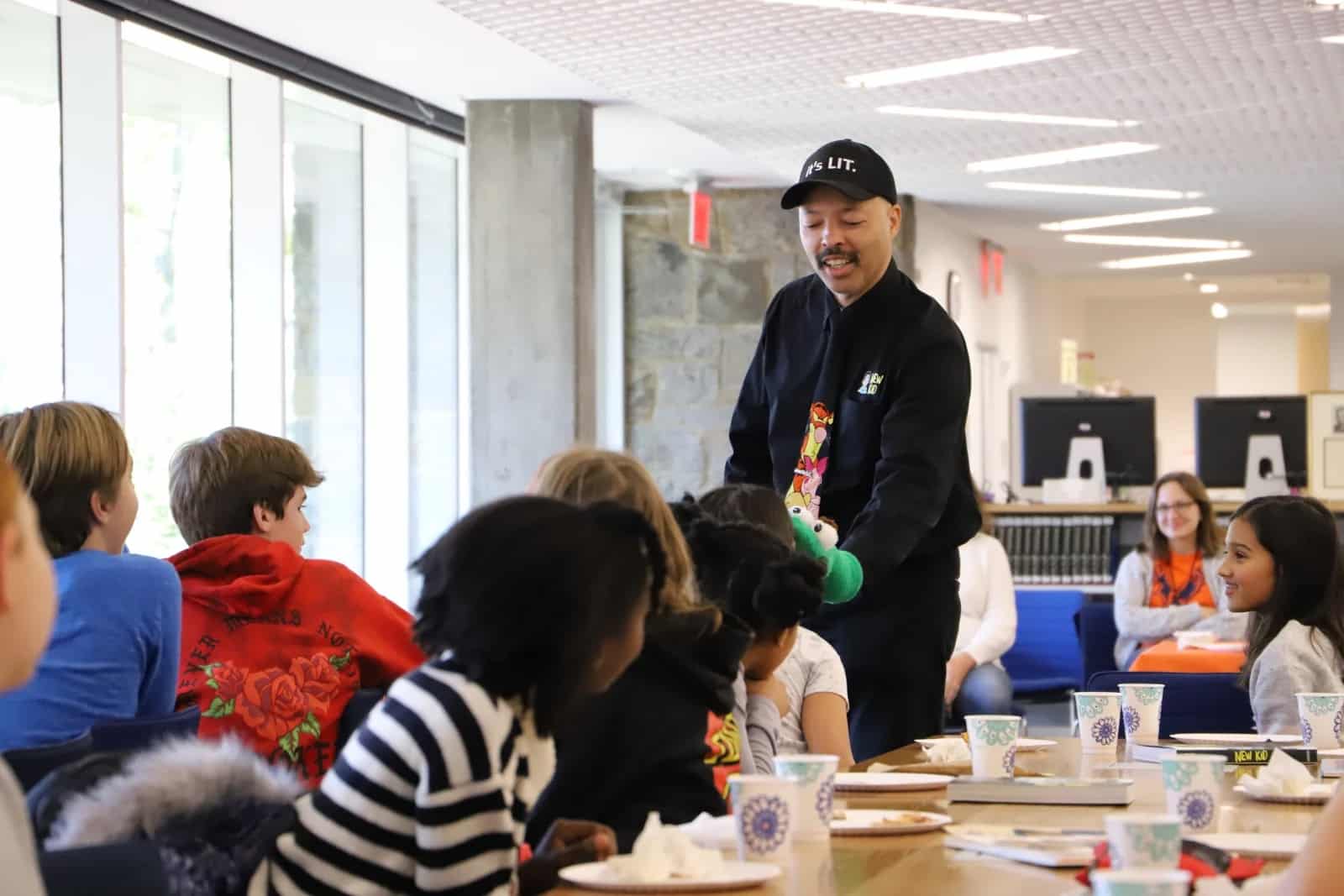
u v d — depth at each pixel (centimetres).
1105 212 1089
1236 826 196
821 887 155
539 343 768
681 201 1000
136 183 618
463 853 145
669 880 155
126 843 129
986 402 1313
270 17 620
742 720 234
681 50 639
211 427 655
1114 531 952
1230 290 1800
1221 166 908
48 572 118
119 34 572
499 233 769
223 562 280
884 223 348
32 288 547
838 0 562
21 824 107
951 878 160
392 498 793
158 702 266
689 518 241
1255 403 969
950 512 355
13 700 253
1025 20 594
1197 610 688
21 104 543
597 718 195
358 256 765
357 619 279
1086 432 1005
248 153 669
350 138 762
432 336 828
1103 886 129
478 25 633
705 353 1000
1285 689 334
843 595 296
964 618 700
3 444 263
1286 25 605
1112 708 285
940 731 359
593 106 783
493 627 147
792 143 829
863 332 352
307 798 152
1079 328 1881
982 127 793
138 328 618
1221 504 966
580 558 150
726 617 211
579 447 224
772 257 997
